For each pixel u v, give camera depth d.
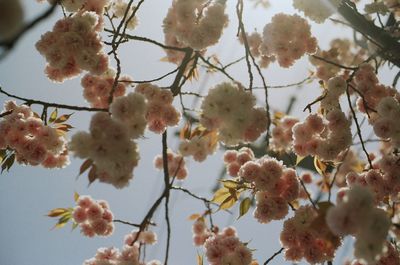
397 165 1.06
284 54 1.09
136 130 0.83
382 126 1.06
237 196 1.06
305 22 1.08
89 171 0.81
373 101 1.19
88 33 0.98
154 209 0.98
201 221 1.26
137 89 1.04
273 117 1.24
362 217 0.71
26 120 1.04
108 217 1.11
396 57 1.25
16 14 0.40
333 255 0.93
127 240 1.13
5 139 1.04
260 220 1.00
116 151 0.79
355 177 1.08
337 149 1.06
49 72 1.05
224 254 1.02
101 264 0.99
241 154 1.17
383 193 1.05
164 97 1.03
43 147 1.05
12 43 0.41
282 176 1.00
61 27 0.99
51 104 0.97
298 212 0.95
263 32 1.09
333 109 1.08
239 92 0.91
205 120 0.95
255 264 1.05
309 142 1.07
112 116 0.84
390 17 1.47
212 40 1.01
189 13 1.01
